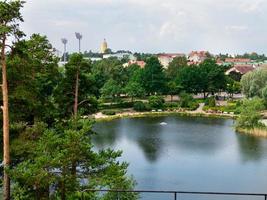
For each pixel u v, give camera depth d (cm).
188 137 7731
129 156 6169
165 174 5172
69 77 3675
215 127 8919
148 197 4250
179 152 6431
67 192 2208
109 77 13375
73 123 2523
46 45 3198
